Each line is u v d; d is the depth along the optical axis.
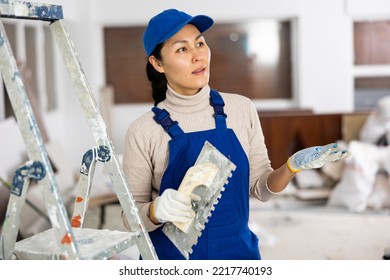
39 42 6.08
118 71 6.84
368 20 6.68
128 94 6.86
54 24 1.53
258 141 1.97
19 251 1.44
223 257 1.86
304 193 5.35
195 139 1.85
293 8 6.47
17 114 1.31
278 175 1.85
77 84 1.52
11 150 4.63
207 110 1.90
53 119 6.29
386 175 5.13
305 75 6.59
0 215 3.89
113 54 6.82
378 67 6.73
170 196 1.67
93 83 6.57
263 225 4.75
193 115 1.89
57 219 1.31
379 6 6.43
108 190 4.70
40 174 1.31
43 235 1.57
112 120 6.65
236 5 6.46
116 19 6.52
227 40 6.75
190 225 1.80
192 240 1.82
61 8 1.52
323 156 1.73
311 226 4.70
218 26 6.72
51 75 6.48
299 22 6.53
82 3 6.48
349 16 6.50
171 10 1.86
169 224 1.86
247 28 6.73
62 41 1.53
